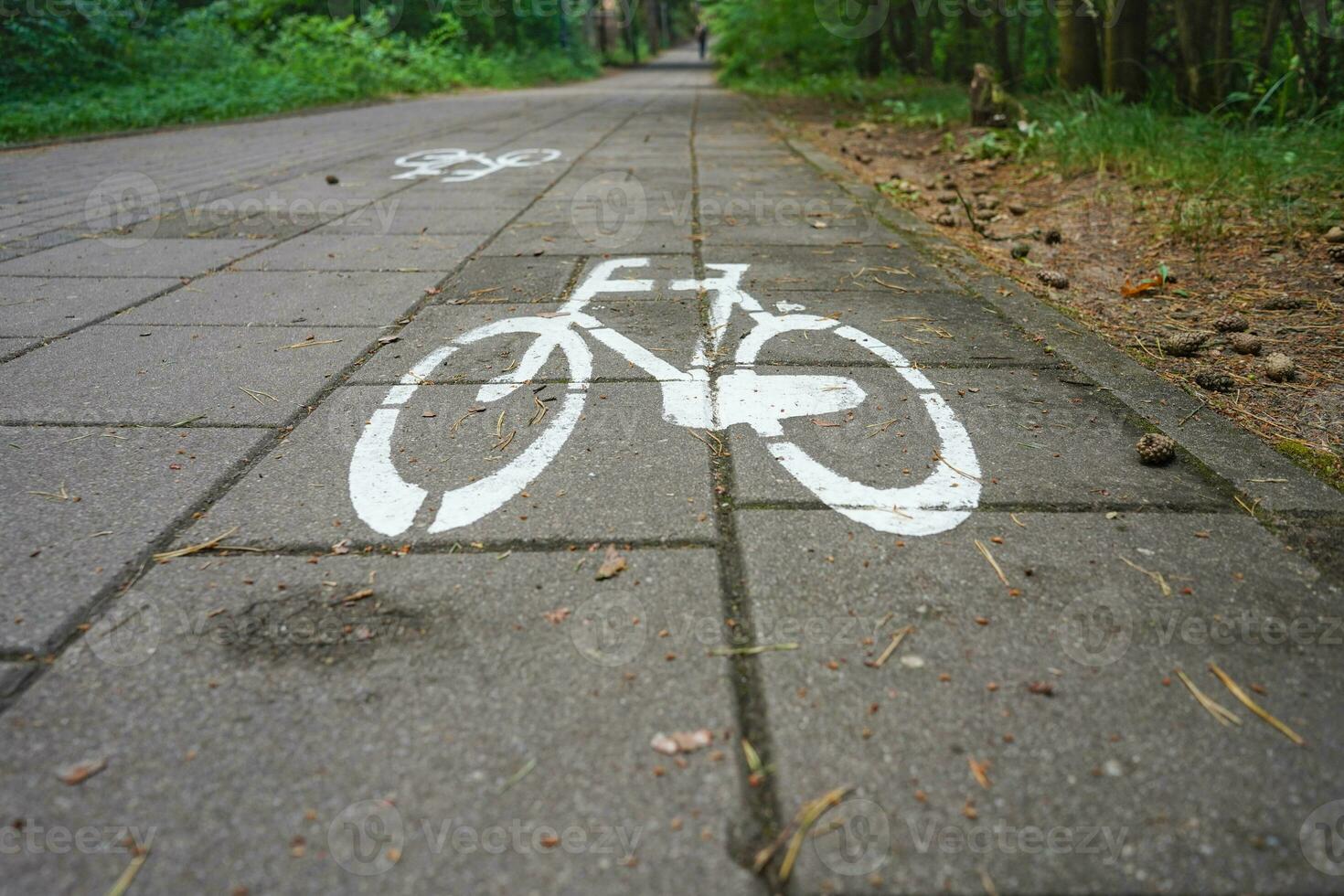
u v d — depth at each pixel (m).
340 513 2.38
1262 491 2.45
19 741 1.60
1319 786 1.50
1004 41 15.14
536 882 1.32
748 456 2.69
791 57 22.52
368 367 3.48
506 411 3.03
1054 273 4.60
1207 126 7.23
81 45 16.14
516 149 10.58
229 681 1.75
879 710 1.66
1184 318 4.03
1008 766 1.54
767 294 4.40
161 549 2.22
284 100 17.44
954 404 3.07
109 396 3.21
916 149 9.48
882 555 2.17
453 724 1.63
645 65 54.84
